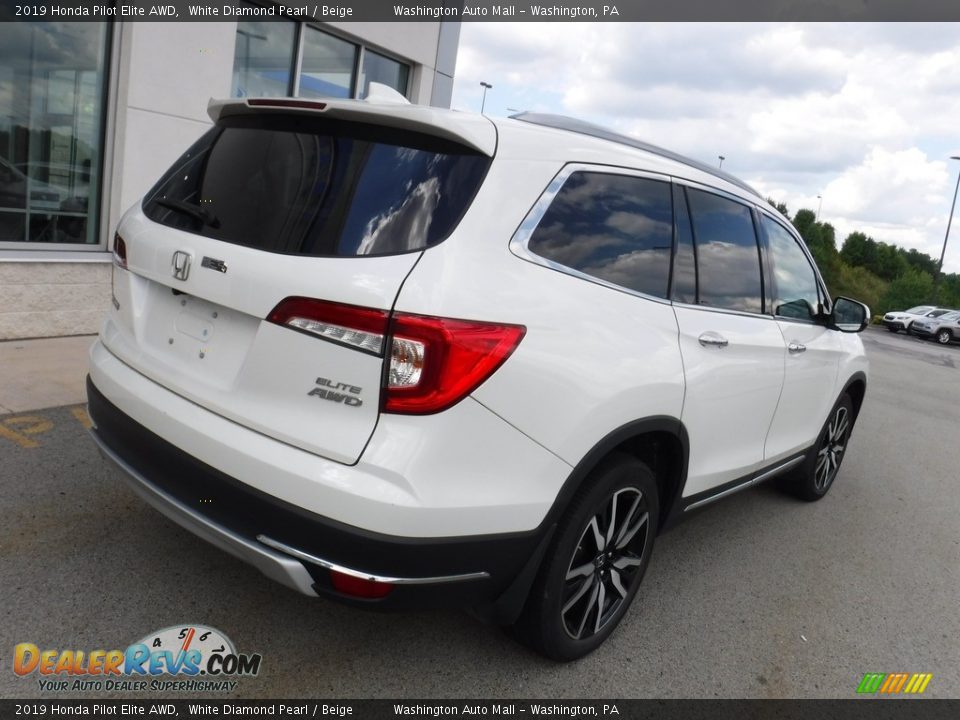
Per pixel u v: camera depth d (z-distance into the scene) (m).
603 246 2.61
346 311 1.98
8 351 5.53
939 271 41.50
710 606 3.38
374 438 1.98
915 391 11.70
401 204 2.12
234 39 6.88
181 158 2.78
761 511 4.77
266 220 2.23
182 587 2.86
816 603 3.57
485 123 2.37
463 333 2.03
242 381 2.15
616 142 2.88
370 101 2.40
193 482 2.20
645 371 2.60
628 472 2.66
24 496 3.37
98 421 2.64
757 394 3.48
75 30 5.97
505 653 2.76
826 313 4.36
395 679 2.54
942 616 3.61
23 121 5.85
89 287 6.25
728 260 3.34
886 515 5.03
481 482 2.13
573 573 2.58
